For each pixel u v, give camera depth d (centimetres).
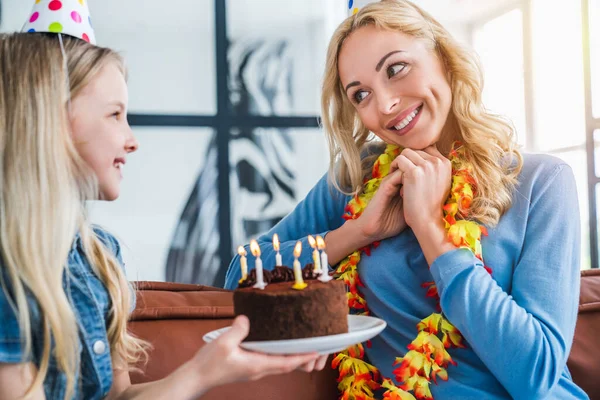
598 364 143
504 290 124
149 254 468
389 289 135
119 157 104
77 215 99
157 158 470
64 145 97
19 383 89
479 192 129
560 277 120
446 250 121
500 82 449
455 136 141
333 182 151
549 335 114
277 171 489
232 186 482
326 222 158
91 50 103
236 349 90
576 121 405
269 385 131
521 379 112
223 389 128
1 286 91
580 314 149
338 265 143
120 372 112
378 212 133
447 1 450
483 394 120
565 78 411
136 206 467
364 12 132
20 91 96
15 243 92
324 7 494
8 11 438
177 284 151
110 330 109
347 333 95
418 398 124
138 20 466
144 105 469
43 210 93
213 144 479
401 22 129
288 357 91
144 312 131
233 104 483
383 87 129
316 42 495
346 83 135
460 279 118
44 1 106
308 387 134
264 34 487
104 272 109
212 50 479
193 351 129
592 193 399
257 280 102
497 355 113
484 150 132
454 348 126
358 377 132
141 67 468
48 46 99
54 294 92
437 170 126
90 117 100
